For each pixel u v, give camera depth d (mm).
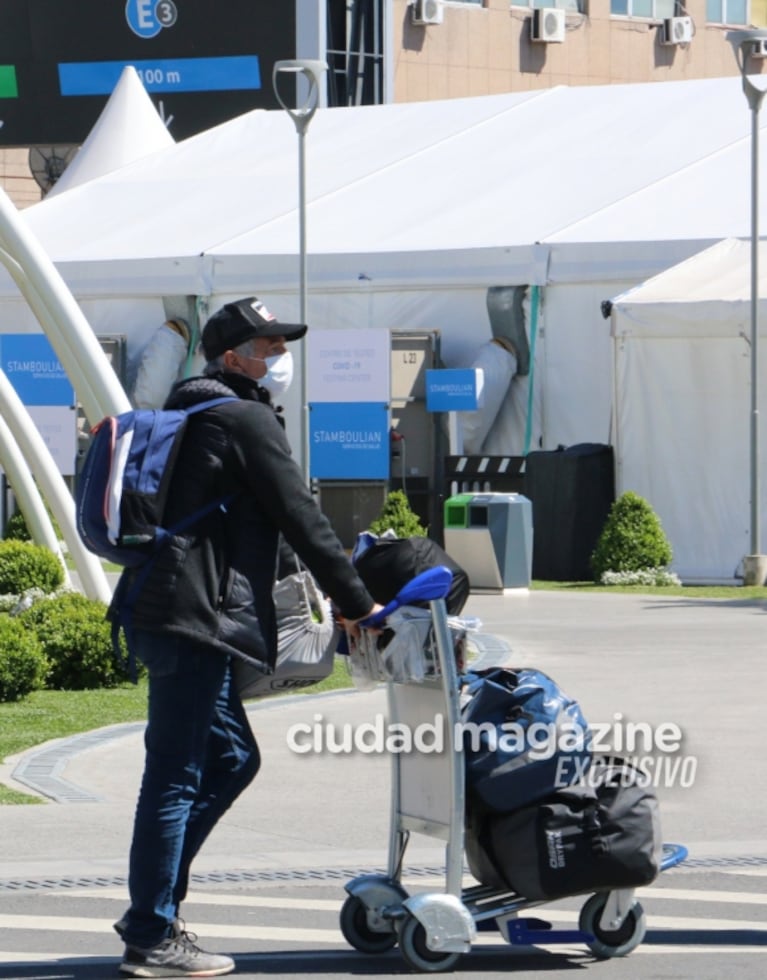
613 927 20312
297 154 114938
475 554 73062
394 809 20672
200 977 19297
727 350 78312
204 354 19969
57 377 89312
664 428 79562
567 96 116062
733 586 76812
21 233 48781
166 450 18844
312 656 19625
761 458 78688
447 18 198625
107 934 21344
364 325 92938
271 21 155750
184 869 19625
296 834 27250
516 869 19734
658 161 99438
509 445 90625
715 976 19422
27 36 161500
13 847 26078
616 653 50969
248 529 19000
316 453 88688
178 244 98625
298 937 21312
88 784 31078
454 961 19688
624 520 77875
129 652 19000
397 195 102000
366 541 20047
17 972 19484
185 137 158750
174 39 158125
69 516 52969
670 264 86625
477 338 91000
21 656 41969
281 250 94500
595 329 88375
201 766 19078
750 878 24594
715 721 38250
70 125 161250
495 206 96750
